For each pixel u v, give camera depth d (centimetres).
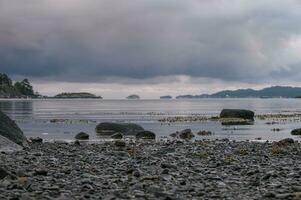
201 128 6775
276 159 2728
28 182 1580
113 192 1427
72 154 2980
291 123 8088
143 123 8150
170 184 1631
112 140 4834
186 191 1474
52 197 1336
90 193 1413
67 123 8256
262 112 14138
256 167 2242
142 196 1360
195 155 2922
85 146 3797
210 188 1531
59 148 3559
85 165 2311
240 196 1377
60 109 17425
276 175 1845
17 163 2317
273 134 5659
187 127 7019
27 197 1291
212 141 4400
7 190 1413
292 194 1374
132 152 3114
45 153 3044
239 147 3659
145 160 2575
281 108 19212
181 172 2000
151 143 4162
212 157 2834
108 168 2161
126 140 4806
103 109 18075
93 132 6038
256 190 1496
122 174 1945
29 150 3281
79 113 13412
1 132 3556
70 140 4841
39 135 5584
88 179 1731
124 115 11975
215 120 8894
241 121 8550
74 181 1683
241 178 1834
